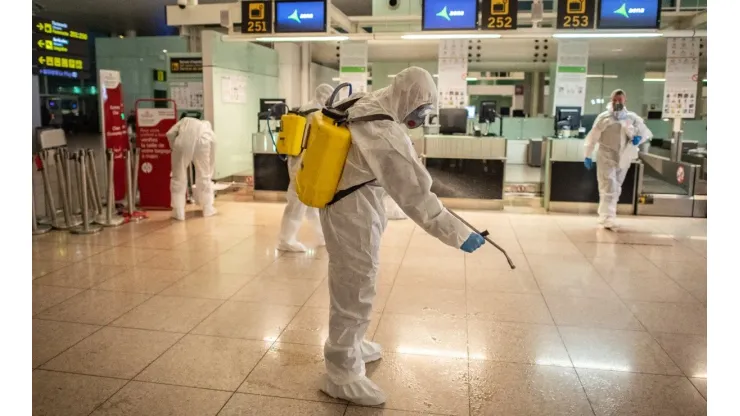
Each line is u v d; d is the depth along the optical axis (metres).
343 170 2.44
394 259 4.93
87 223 5.70
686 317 3.62
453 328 3.41
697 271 4.65
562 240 5.71
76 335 3.24
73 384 2.67
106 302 3.77
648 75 10.59
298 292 4.01
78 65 14.36
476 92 13.33
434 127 8.82
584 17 6.61
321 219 2.54
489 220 6.71
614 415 2.47
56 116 17.88
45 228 5.75
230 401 2.55
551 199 7.25
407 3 10.58
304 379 2.76
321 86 4.81
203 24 10.39
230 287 4.11
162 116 6.84
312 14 7.23
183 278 4.30
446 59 8.47
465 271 4.59
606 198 6.25
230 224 6.21
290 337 3.24
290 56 10.48
